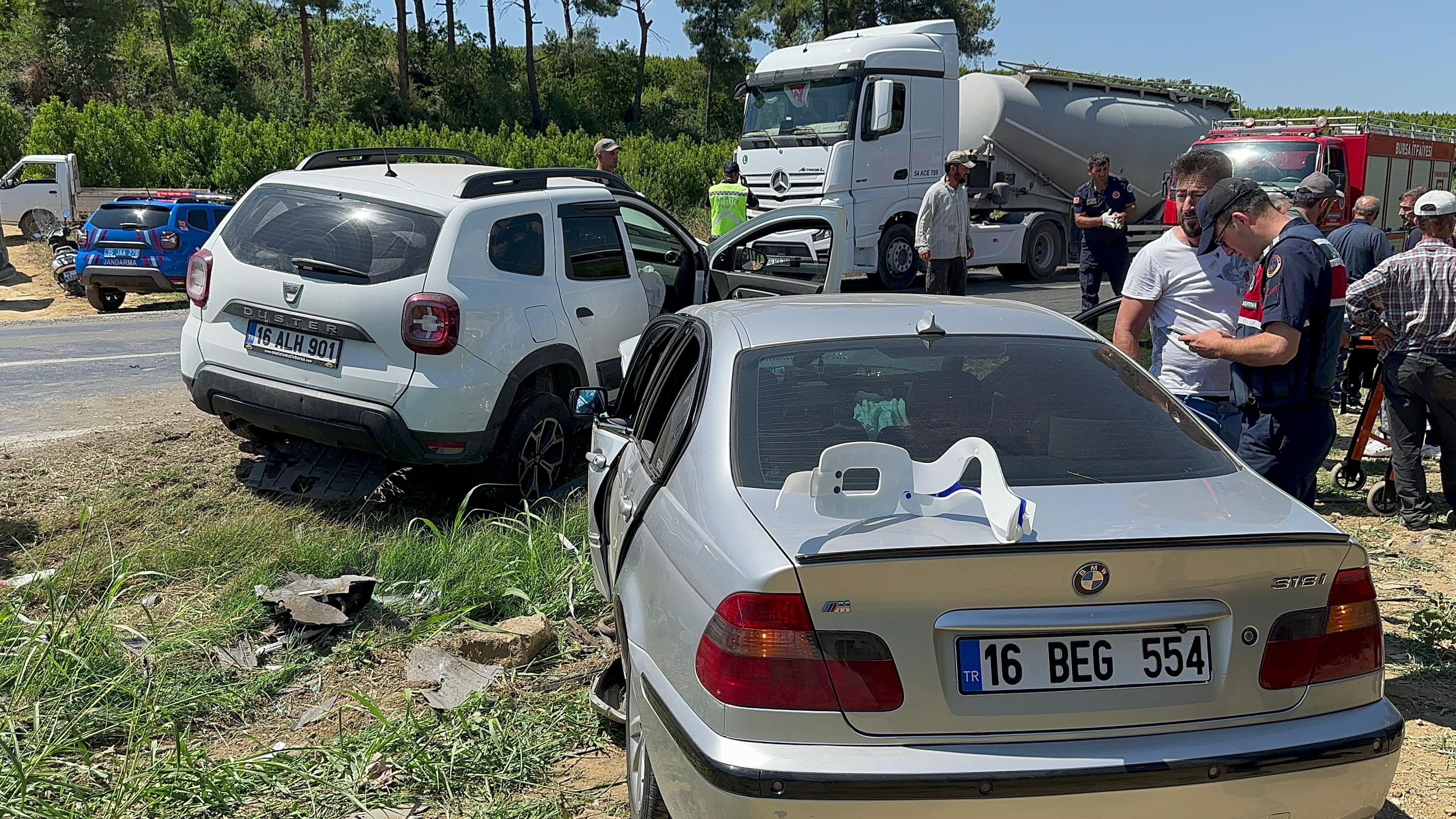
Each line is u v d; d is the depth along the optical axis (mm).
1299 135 16125
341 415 5578
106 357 11094
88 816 3100
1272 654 2357
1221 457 2938
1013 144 18609
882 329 3322
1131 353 4727
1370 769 2383
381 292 5539
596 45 72062
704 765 2246
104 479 6367
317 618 4348
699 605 2416
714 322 3512
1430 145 17625
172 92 50656
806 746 2213
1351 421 9102
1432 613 4547
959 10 70438
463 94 62031
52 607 3980
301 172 6516
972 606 2240
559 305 6238
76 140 27219
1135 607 2283
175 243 16656
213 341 6043
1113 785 2209
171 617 4492
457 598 4723
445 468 6496
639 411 4035
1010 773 2182
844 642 2219
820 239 7387
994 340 3297
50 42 49031
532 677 4121
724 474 2707
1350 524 6418
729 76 74125
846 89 15289
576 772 3459
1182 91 21312
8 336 12602
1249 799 2287
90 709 3559
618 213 7000
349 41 58000
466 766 3445
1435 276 5891
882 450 2463
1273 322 3861
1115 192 10812
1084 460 2818
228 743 3631
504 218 6012
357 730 3691
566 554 5215
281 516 5672
